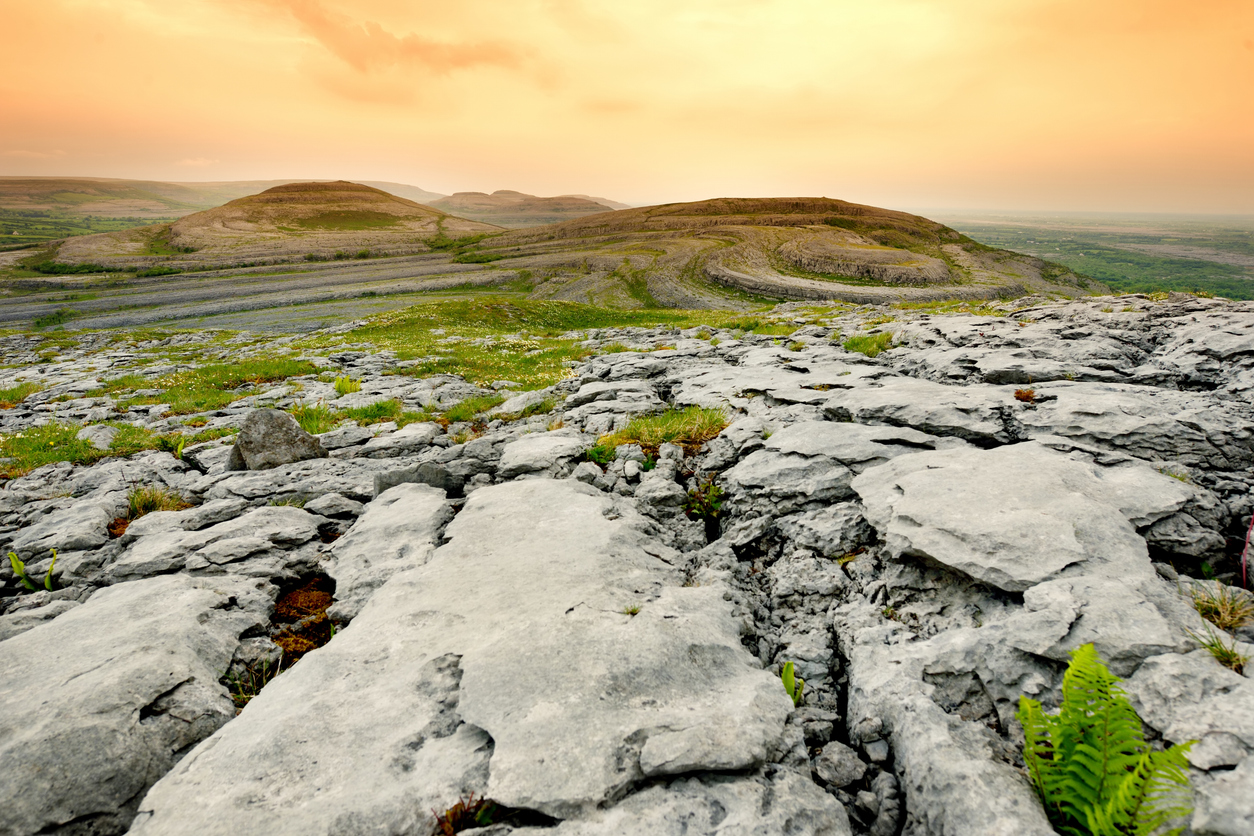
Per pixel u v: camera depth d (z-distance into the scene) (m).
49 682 4.33
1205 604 4.50
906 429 8.30
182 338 53.00
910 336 17.09
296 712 3.99
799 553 6.30
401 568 6.22
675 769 3.39
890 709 4.12
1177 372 9.95
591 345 29.95
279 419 10.81
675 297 110.38
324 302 102.06
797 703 4.56
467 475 9.03
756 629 5.51
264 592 6.14
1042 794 3.21
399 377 22.47
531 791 3.23
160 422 15.52
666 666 4.20
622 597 5.13
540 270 136.88
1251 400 8.40
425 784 3.39
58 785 3.50
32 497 9.73
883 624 5.09
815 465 7.57
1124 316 14.75
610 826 3.12
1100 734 3.08
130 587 6.06
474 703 3.86
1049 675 3.92
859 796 3.67
